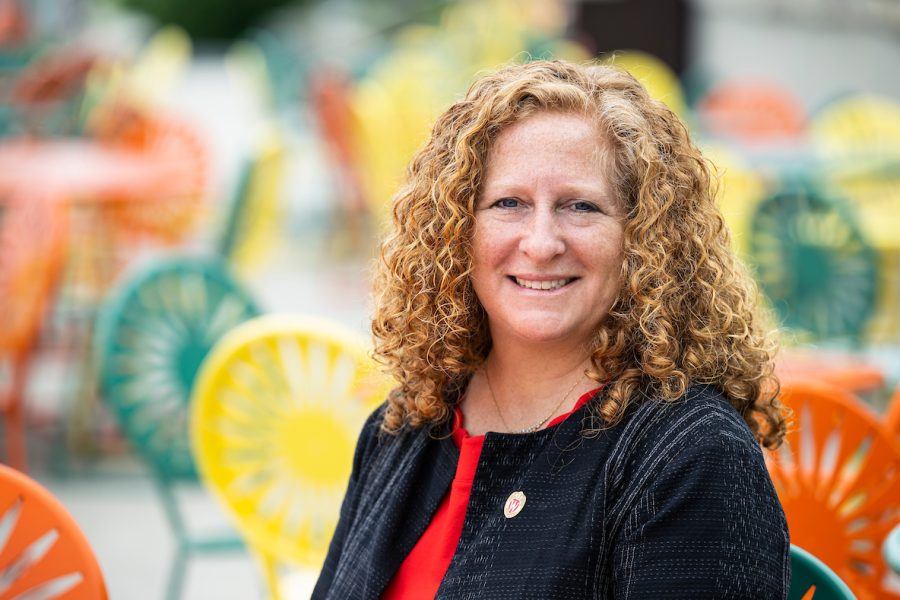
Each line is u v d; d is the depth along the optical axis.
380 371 2.97
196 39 35.69
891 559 2.90
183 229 8.95
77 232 7.99
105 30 31.12
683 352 2.57
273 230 9.05
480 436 2.67
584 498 2.44
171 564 6.05
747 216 6.59
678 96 13.26
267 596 4.45
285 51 18.25
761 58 16.31
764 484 2.37
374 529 2.76
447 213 2.66
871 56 15.12
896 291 7.94
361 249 11.80
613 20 16.69
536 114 2.59
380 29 22.89
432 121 2.96
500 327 2.70
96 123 11.45
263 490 4.20
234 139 17.20
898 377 5.92
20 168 7.94
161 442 4.84
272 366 4.21
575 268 2.59
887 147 10.31
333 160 11.80
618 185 2.58
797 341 6.22
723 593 2.27
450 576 2.50
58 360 8.64
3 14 19.58
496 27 15.02
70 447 7.26
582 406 2.54
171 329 4.92
